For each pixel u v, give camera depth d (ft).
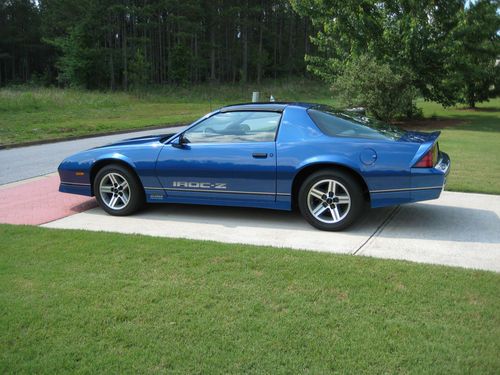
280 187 18.30
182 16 206.90
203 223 19.56
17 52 249.55
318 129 18.16
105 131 61.16
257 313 11.14
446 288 12.32
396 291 12.17
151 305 11.62
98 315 11.15
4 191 26.22
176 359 9.40
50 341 10.11
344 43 78.59
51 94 108.27
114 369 9.12
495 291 12.12
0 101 90.27
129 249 15.70
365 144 17.30
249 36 254.68
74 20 205.57
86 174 21.30
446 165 18.17
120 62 206.49
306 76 271.08
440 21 76.02
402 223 19.08
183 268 13.96
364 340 9.92
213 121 19.66
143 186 20.43
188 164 19.36
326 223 18.01
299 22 271.49
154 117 82.12
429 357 9.29
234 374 8.92
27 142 49.62
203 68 239.50
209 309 11.39
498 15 80.74
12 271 13.87
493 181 26.86
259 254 15.10
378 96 66.44
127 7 198.29
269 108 19.02
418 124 74.54
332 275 13.28
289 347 9.73
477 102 127.44
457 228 18.30
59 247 15.98
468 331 10.21
